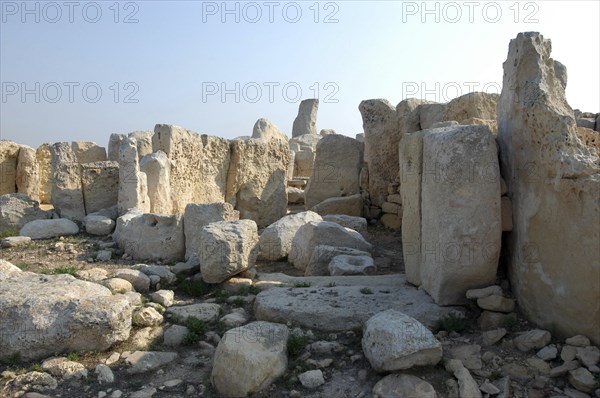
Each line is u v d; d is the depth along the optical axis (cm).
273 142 1085
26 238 737
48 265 636
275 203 1085
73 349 408
